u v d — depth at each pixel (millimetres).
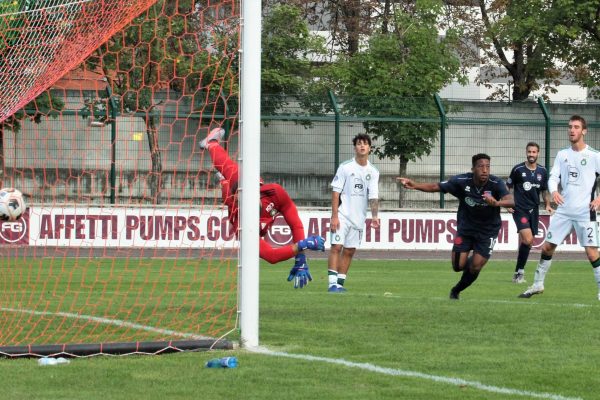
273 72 70750
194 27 35625
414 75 73188
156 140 54938
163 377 15531
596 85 84500
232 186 22828
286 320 22781
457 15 89375
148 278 38156
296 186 59906
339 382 15211
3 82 24922
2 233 54594
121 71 44938
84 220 55719
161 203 56438
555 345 19188
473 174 28656
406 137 60312
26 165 56344
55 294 30672
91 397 13984
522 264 38594
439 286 35812
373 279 39531
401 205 62562
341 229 33125
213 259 49969
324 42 80625
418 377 15656
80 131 56031
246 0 19203
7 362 16906
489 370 16391
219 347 18438
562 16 79750
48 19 24406
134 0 22328
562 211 31359
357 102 59906
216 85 44062
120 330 20922
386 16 85000
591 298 30938
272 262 22312
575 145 31641
